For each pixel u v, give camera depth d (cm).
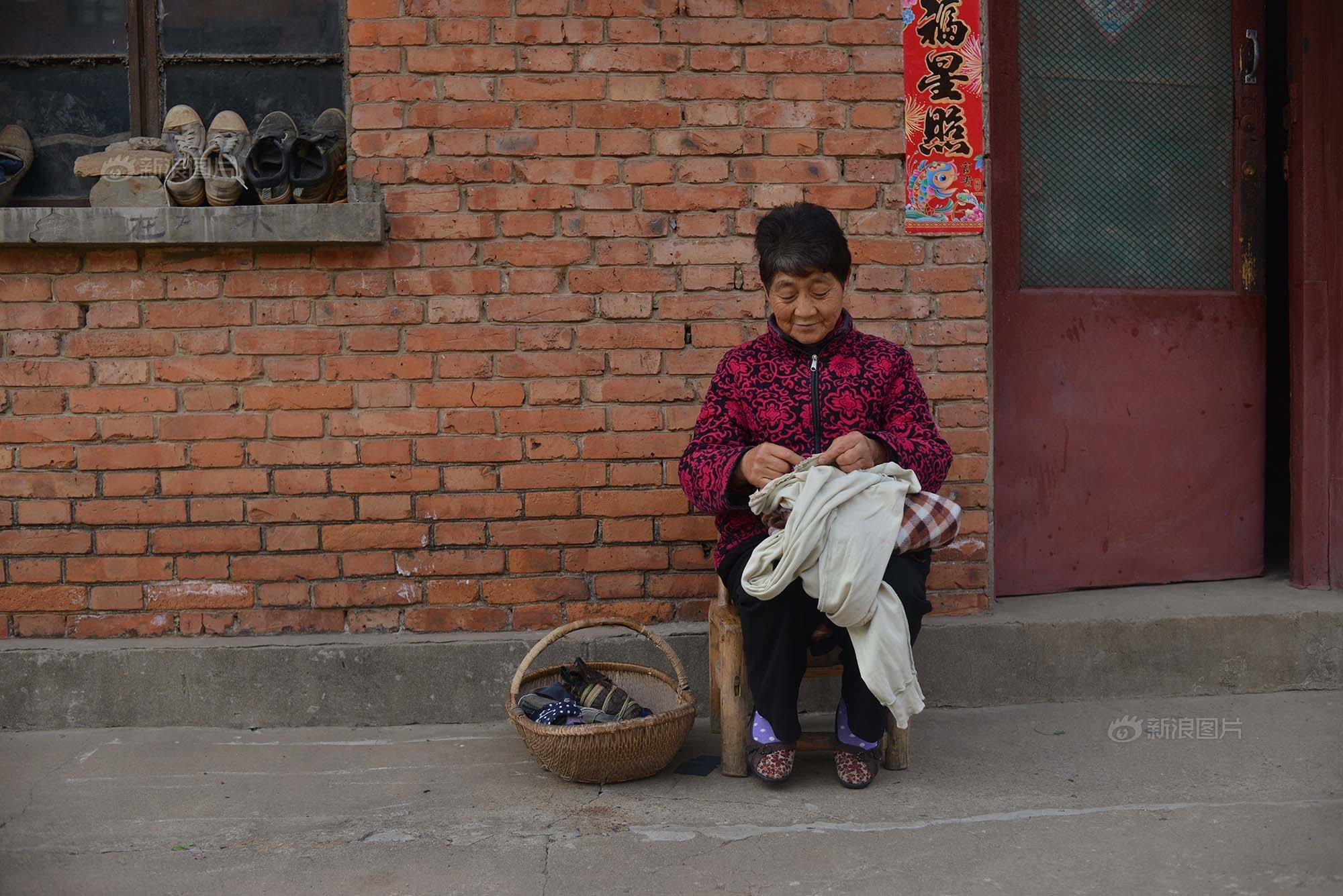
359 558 349
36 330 341
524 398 349
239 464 346
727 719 301
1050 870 242
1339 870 239
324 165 341
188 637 349
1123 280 400
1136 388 399
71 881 246
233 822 276
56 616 348
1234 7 401
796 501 269
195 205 340
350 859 254
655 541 354
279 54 373
